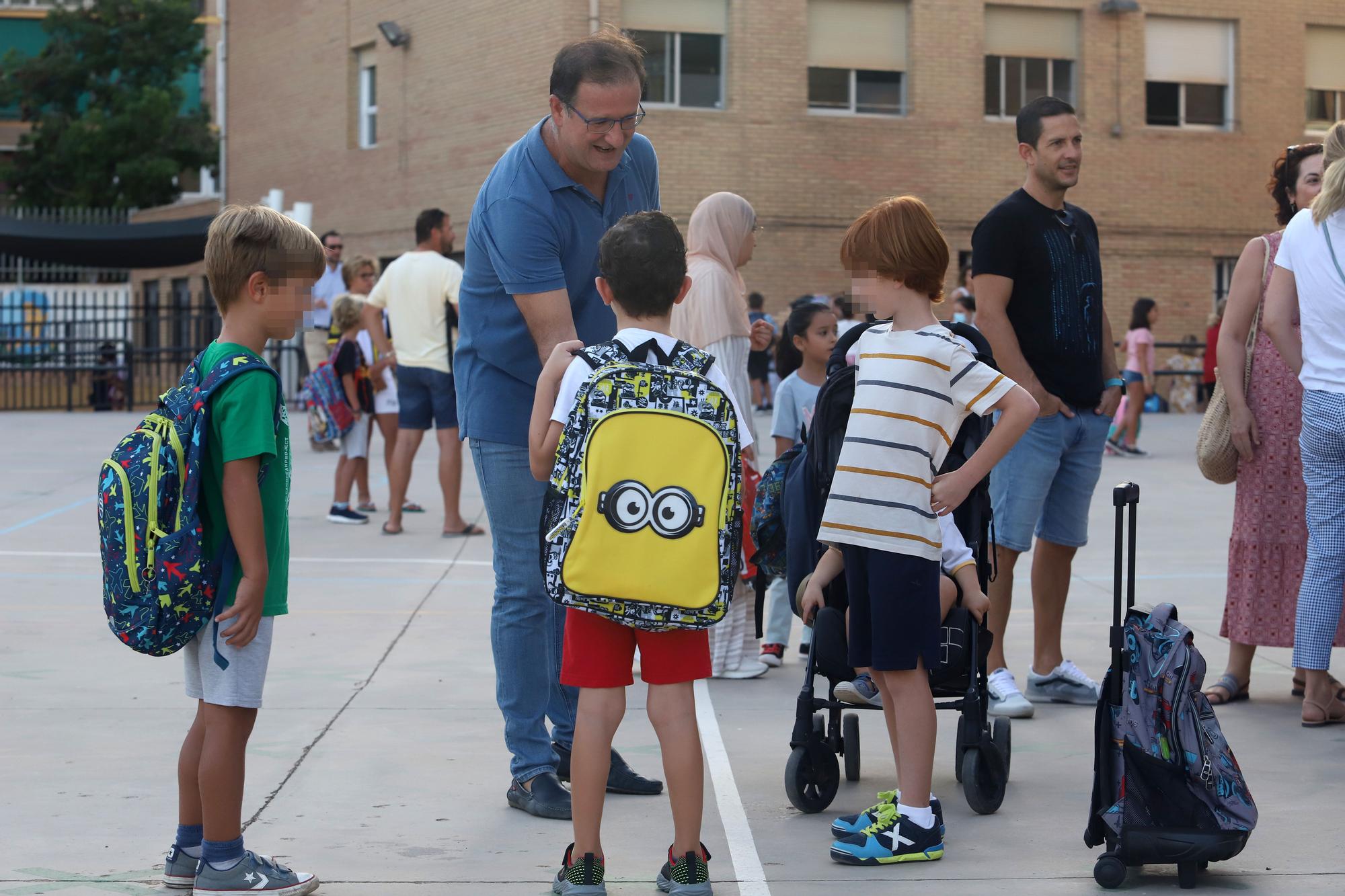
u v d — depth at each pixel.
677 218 22.12
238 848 3.37
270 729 5.00
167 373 24.91
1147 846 3.47
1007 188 23.61
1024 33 23.61
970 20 23.22
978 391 3.68
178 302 26.19
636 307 3.41
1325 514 5.02
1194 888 3.51
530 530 4.21
